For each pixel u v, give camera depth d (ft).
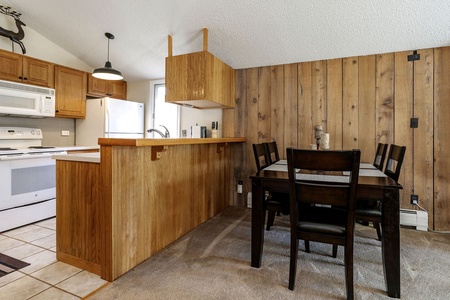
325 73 10.39
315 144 9.73
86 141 12.85
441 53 8.84
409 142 9.25
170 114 13.93
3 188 8.48
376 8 7.66
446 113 8.81
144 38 10.50
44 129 12.13
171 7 8.63
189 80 9.72
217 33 9.59
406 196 9.29
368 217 5.75
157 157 6.99
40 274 5.92
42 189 9.72
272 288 5.43
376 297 5.15
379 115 9.62
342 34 8.87
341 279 5.79
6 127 10.53
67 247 6.40
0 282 5.58
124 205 5.96
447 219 8.83
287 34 9.23
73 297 5.06
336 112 10.23
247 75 11.73
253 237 6.25
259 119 11.53
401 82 9.32
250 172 11.84
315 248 7.43
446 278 5.87
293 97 10.91
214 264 6.45
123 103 13.04
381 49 9.36
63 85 11.55
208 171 10.16
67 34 11.12
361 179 5.63
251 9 8.30
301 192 5.15
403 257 6.93
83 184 6.06
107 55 12.21
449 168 8.80
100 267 5.85
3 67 9.45
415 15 7.70
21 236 8.16
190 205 8.87
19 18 10.39
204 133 12.07
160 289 5.36
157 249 7.16
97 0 8.84
